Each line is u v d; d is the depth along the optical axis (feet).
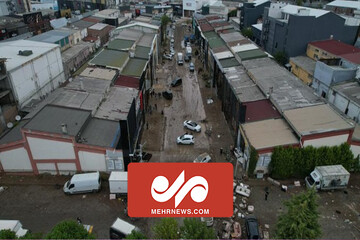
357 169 109.29
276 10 244.22
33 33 274.77
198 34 303.68
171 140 133.69
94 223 90.07
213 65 194.08
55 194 101.40
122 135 98.63
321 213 92.43
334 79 149.89
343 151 104.58
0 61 130.21
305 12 211.82
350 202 96.78
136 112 125.70
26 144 103.86
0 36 244.22
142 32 238.89
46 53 168.66
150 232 87.45
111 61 163.94
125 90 142.10
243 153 116.26
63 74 194.29
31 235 73.61
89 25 286.66
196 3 463.01
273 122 116.26
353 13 267.59
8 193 101.81
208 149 126.93
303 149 103.35
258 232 83.51
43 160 107.14
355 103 130.93
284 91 133.18
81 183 98.78
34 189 103.76
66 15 393.91
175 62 252.83
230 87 144.15
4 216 92.32
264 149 102.53
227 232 86.99
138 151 118.62
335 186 100.22
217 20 304.91
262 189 103.24
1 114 130.41
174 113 159.63
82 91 133.90
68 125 107.34
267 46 250.16
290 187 103.65
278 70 156.46
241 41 209.15
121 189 97.40
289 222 73.05
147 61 178.60
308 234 70.79
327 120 109.40
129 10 445.78
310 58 202.69
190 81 208.44
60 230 70.95
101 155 104.42
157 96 180.14
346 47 187.21
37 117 110.01
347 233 85.92
